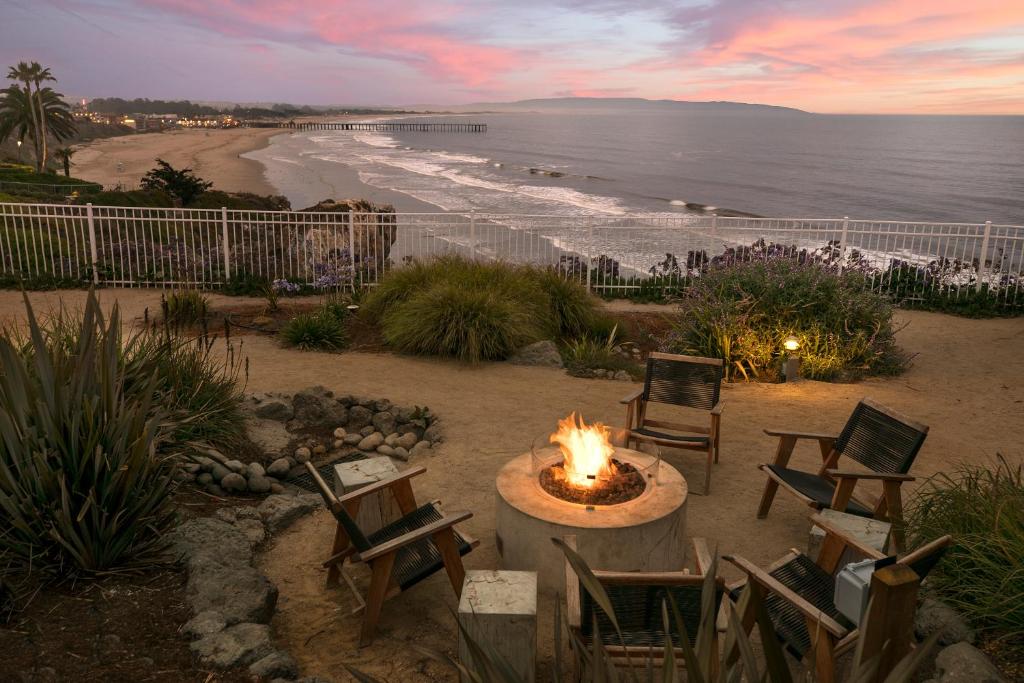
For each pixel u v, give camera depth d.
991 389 9.52
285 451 6.80
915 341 12.20
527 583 3.82
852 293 11.21
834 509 4.93
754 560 5.11
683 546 5.01
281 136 182.38
